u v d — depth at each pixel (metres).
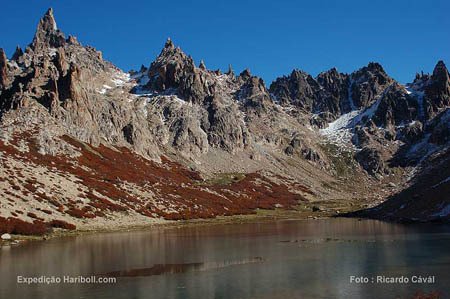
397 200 145.00
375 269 51.97
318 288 44.00
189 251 68.75
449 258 56.97
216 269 54.72
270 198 184.12
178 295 42.56
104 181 132.62
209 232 98.50
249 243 78.12
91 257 62.97
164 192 146.88
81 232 91.44
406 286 43.69
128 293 43.59
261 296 41.75
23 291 44.53
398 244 70.94
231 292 43.38
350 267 53.72
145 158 182.50
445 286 43.19
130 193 132.00
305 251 67.44
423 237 78.25
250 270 53.78
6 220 82.50
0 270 54.22
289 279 48.22
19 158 119.69
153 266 56.81
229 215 144.88
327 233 91.81
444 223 99.75
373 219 128.75
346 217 141.88
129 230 100.25
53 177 116.25
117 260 60.81
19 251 68.00
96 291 44.41
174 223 118.25
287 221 130.12
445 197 114.69
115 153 167.62
